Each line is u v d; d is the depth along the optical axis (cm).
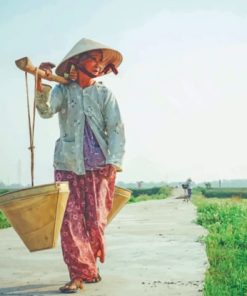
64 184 559
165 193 6925
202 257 820
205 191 8600
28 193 546
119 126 629
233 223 1338
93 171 622
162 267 737
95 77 636
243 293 577
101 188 622
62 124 631
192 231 1227
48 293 591
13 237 1181
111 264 764
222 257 797
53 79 606
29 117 585
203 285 612
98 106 628
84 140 622
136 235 1148
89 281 631
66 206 612
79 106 624
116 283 633
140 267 738
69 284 593
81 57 628
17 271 729
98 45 626
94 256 624
